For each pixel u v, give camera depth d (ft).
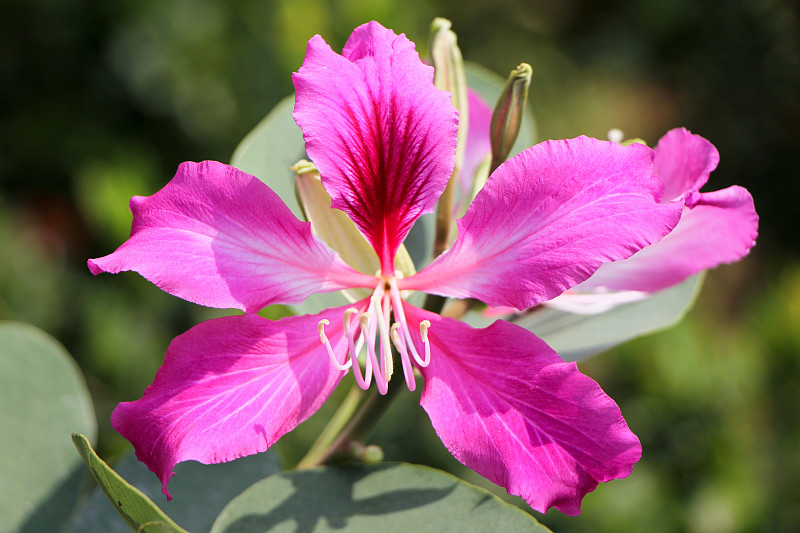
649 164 1.41
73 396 1.71
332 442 1.59
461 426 1.44
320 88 1.44
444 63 1.53
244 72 3.54
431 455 2.86
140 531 1.43
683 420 2.90
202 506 1.62
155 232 1.43
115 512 1.63
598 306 1.59
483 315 1.61
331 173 1.46
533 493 1.42
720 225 1.52
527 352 1.43
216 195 1.43
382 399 1.54
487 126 1.71
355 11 3.01
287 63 3.14
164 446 1.41
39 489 1.67
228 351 1.43
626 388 3.07
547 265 1.43
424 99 1.45
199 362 1.43
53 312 3.43
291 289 1.47
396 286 1.49
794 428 2.87
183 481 1.63
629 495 2.83
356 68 1.44
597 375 3.10
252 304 1.45
